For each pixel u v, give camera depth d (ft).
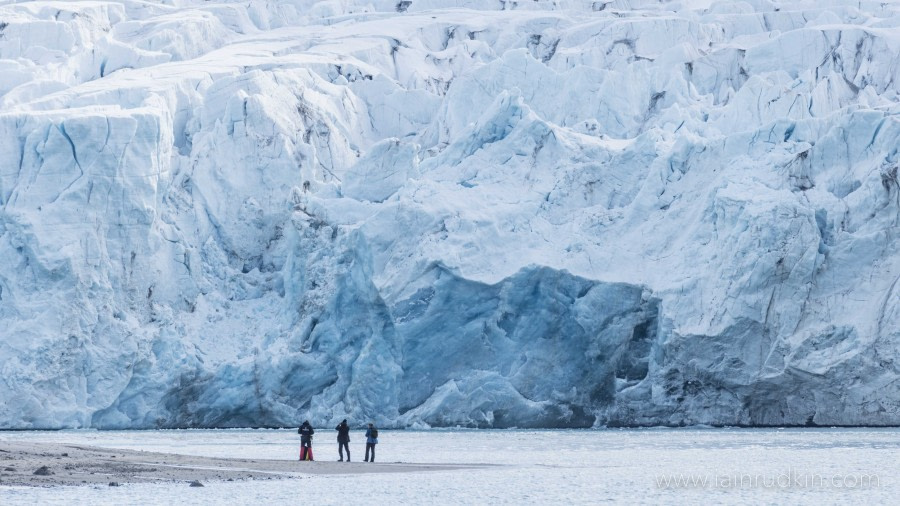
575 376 524.11
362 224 533.14
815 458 362.33
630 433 493.36
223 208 613.93
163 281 579.48
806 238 496.64
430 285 516.73
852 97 644.27
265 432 526.57
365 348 530.68
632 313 520.42
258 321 587.27
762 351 500.74
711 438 454.81
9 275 552.00
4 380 534.78
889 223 501.15
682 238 531.91
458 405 519.19
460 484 289.94
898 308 489.67
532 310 522.47
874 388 492.95
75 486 271.28
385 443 442.50
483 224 529.04
